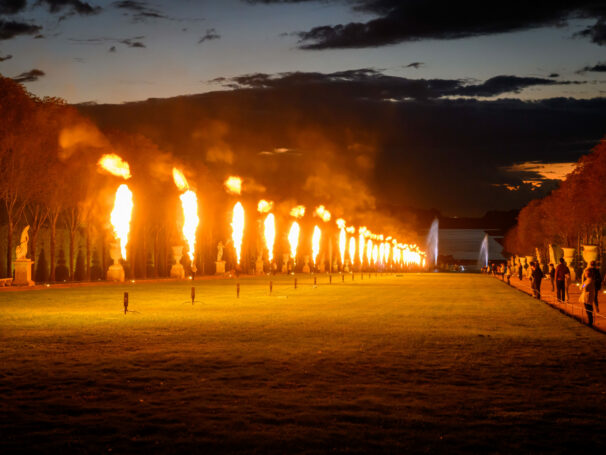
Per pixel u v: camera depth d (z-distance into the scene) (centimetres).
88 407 1198
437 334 2334
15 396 1284
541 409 1210
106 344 2012
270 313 3189
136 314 3089
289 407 1208
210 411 1174
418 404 1241
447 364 1681
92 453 945
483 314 3238
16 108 6166
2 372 1530
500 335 2333
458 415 1162
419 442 1007
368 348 1948
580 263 8706
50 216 6956
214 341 2091
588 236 9194
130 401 1246
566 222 9531
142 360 1703
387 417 1143
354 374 1530
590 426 1098
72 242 7325
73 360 1703
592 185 7369
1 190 6162
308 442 1001
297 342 2073
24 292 4956
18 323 2644
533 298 4703
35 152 6219
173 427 1071
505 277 9569
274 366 1622
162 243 10106
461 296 4916
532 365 1680
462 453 960
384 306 3753
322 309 3481
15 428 1062
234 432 1047
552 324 2747
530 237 15238
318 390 1352
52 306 3559
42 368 1583
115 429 1059
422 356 1806
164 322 2703
